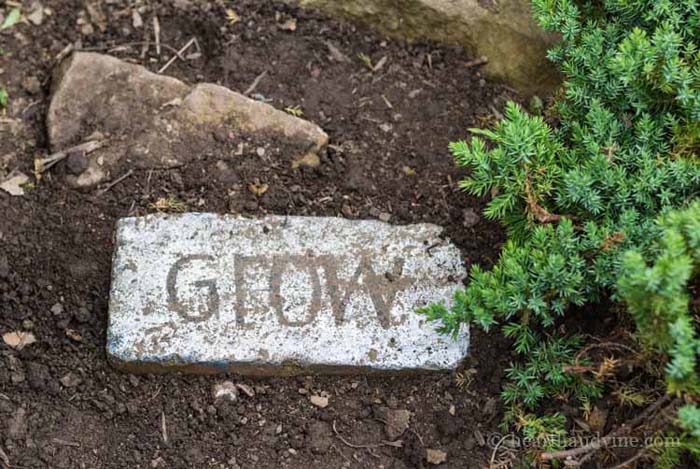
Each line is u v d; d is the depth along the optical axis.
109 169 1.01
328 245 0.98
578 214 0.93
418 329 0.96
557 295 0.92
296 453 0.94
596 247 0.90
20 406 0.95
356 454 0.94
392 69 1.07
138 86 1.03
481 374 0.96
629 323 0.92
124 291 0.95
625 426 0.90
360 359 0.95
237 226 0.98
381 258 0.98
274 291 0.96
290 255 0.97
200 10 1.09
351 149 1.03
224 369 0.95
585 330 0.96
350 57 1.08
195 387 0.95
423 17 1.07
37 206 1.00
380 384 0.96
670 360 0.86
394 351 0.95
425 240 0.98
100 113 1.03
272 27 1.08
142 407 0.95
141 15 1.09
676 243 0.84
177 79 1.04
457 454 0.94
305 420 0.95
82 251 0.99
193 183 1.01
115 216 1.00
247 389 0.95
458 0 1.07
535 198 0.93
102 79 1.03
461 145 0.93
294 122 1.03
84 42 1.08
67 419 0.94
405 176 1.02
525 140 0.92
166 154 1.01
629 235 0.90
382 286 0.97
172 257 0.97
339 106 1.05
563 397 0.93
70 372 0.96
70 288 0.98
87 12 1.09
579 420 0.93
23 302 0.97
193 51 1.08
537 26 1.05
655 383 0.91
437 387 0.96
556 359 0.93
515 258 0.91
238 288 0.96
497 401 0.95
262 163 1.01
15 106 1.05
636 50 0.92
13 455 0.93
